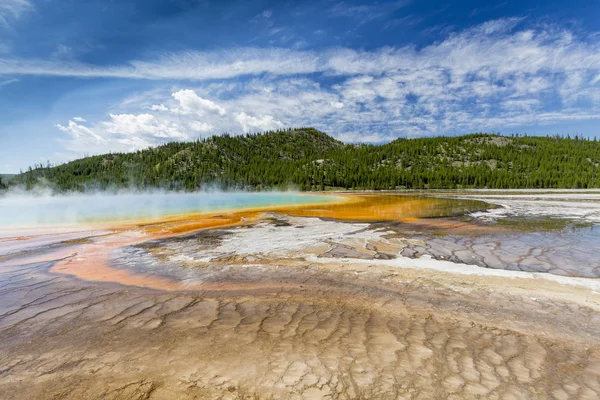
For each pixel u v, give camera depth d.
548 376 3.77
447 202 32.41
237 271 8.37
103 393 3.57
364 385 3.59
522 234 12.83
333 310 5.81
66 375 3.94
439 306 5.92
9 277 8.05
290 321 5.36
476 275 7.70
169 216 21.67
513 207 24.80
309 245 11.38
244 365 4.05
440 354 4.25
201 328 5.14
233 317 5.56
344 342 4.61
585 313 5.52
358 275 7.83
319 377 3.76
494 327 5.06
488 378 3.72
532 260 8.95
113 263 9.32
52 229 16.02
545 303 5.97
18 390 3.68
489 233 13.21
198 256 10.07
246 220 18.89
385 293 6.63
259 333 4.93
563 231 13.39
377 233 13.68
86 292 6.94
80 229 15.93
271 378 3.76
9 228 16.45
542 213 20.19
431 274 7.82
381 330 4.98
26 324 5.38
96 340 4.80
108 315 5.71
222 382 3.71
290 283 7.35
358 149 138.50
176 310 5.91
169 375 3.88
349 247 10.99
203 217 20.78
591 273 7.69
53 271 8.57
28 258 10.00
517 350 4.36
